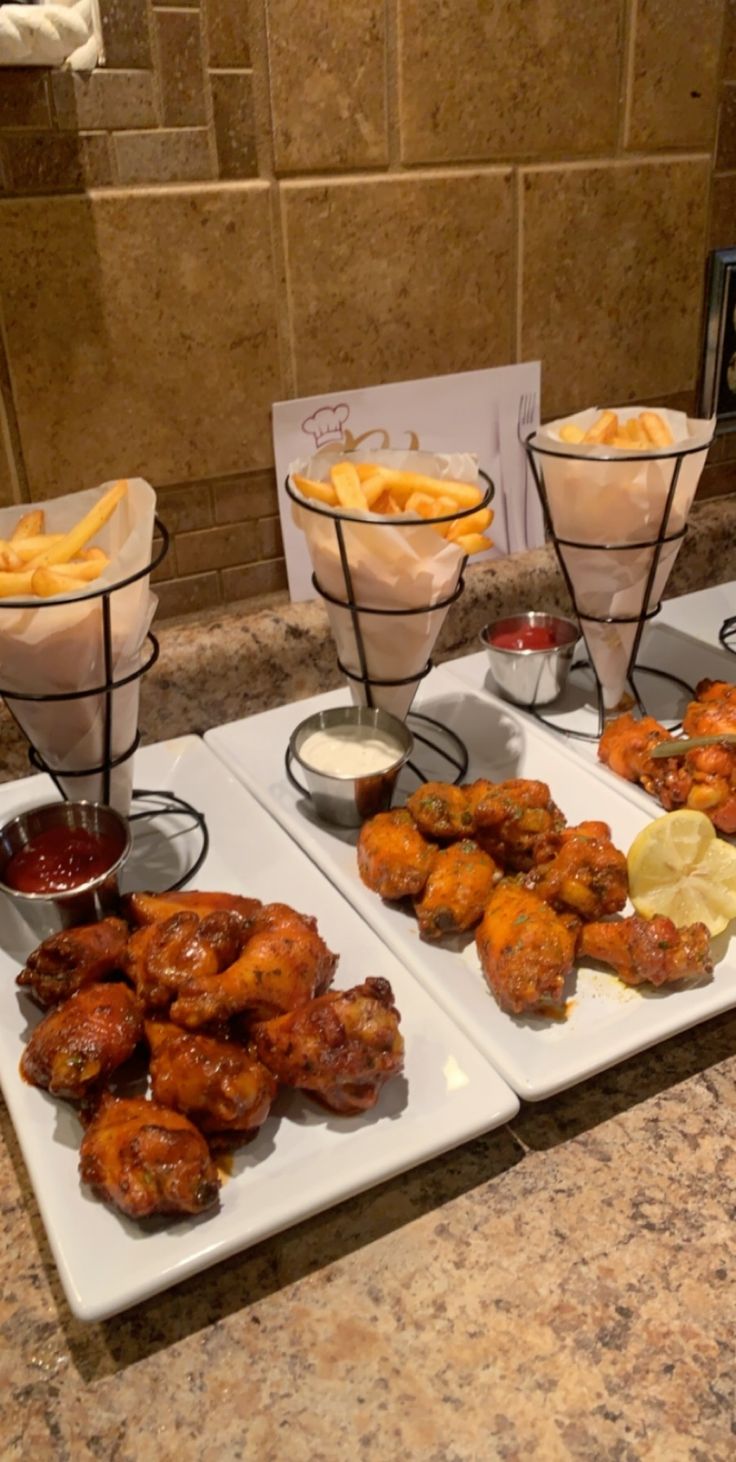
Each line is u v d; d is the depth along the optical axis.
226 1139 0.47
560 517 0.74
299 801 0.73
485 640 0.84
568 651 0.83
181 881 0.64
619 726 0.75
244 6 0.68
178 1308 0.43
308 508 0.64
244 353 0.78
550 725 0.82
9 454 0.72
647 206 0.91
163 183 0.70
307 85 0.72
